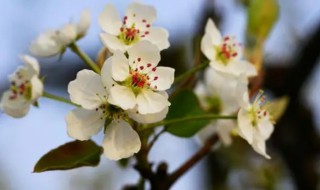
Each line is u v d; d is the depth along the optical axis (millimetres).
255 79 451
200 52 438
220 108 449
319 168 538
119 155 376
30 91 396
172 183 405
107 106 378
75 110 378
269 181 589
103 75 375
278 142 543
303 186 533
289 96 548
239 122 402
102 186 737
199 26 526
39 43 429
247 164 589
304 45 544
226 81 449
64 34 422
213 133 452
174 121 394
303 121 544
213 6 528
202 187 592
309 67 543
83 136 376
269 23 468
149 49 384
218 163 588
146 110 372
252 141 406
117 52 378
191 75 435
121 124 379
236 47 431
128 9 411
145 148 393
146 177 399
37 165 377
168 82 381
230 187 593
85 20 427
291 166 539
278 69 549
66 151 382
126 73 379
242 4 525
